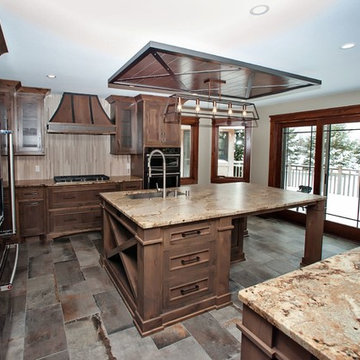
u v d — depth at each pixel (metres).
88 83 4.07
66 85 4.21
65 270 3.36
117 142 5.14
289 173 5.84
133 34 2.35
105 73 3.55
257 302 0.99
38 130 4.48
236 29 2.24
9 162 2.91
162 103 5.14
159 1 1.84
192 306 2.46
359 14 1.98
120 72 2.51
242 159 6.74
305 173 5.52
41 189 4.34
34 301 2.68
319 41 2.47
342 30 2.24
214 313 2.52
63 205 4.48
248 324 1.03
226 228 2.56
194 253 2.43
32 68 3.34
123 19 2.09
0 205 2.62
